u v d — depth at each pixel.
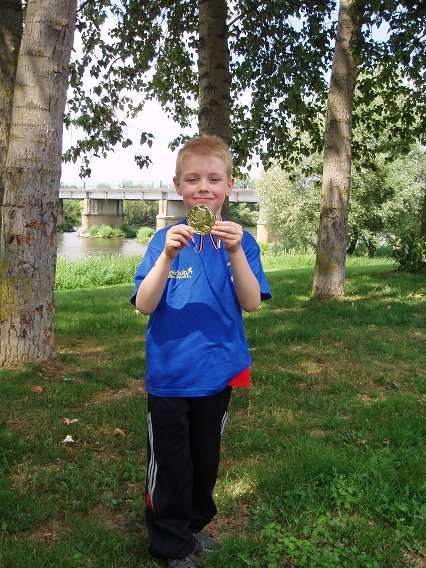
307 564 2.54
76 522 2.83
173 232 2.13
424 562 2.59
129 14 10.67
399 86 11.53
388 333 7.27
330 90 9.75
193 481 2.49
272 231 32.84
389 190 28.69
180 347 2.29
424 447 3.75
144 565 2.52
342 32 9.55
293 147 12.55
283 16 10.98
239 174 12.70
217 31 9.11
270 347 6.43
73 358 5.74
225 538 2.76
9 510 2.88
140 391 4.94
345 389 5.03
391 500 3.04
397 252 14.02
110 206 74.12
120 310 9.09
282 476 3.26
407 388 5.14
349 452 3.62
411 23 9.30
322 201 9.92
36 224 5.26
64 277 19.44
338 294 9.95
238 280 2.26
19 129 5.14
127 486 3.24
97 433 3.96
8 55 6.51
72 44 5.33
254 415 4.37
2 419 4.09
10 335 5.30
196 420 2.39
